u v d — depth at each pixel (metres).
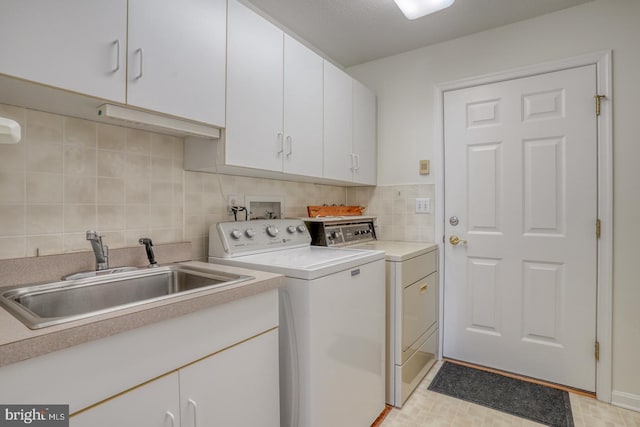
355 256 1.58
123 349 0.77
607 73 1.84
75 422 0.69
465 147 2.30
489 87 2.21
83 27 0.95
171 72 1.16
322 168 1.96
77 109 1.11
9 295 0.95
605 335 1.84
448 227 2.37
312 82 1.88
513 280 2.14
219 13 1.34
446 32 2.22
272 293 1.18
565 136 1.98
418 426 1.65
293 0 1.86
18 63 0.83
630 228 1.79
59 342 0.66
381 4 1.90
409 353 1.90
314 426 1.25
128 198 1.37
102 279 1.16
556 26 1.99
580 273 1.94
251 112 1.48
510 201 2.15
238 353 1.04
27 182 1.10
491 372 2.17
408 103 2.52
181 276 1.38
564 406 1.79
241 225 1.65
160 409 0.84
